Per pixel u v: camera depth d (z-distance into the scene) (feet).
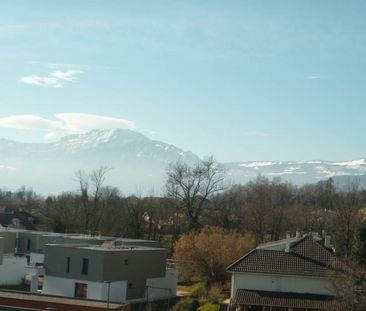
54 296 178.50
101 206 408.87
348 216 302.86
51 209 447.42
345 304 162.91
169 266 271.90
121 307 165.58
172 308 209.15
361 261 269.44
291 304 174.70
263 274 184.85
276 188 464.65
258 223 351.67
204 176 343.46
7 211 554.87
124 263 222.89
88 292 217.15
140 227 381.40
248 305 178.70
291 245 201.98
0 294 176.55
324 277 182.09
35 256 295.07
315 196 520.42
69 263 222.89
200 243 257.96
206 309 194.80
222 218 349.61
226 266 248.73
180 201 345.72
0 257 248.93
